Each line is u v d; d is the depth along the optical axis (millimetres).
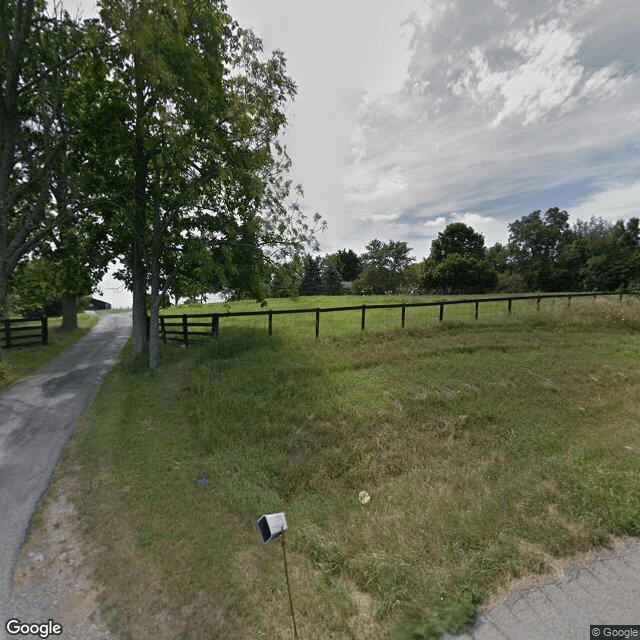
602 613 2639
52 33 10516
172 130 8445
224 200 11484
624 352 10148
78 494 4520
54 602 2963
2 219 10922
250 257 11156
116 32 8367
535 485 4285
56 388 9047
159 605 2883
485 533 3488
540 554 3201
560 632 2498
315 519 4105
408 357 9492
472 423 6543
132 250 11906
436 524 3674
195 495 4477
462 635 2488
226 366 9242
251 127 9906
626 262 42750
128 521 3963
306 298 33281
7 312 13688
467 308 17641
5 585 3148
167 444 5824
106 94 10438
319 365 8875
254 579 3123
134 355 11797
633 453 4930
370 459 5555
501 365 8898
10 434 6250
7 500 4402
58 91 10773
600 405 6988
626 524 3521
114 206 10945
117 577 3184
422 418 6688
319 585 3053
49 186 11805
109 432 6234
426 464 5402
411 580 2967
